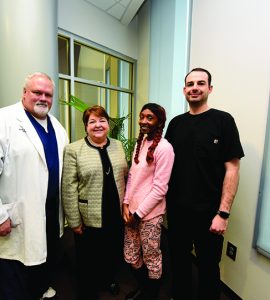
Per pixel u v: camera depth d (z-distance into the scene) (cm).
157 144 133
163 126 138
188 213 138
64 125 273
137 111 352
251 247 157
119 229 157
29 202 131
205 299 145
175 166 142
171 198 146
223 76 173
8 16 161
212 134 131
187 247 151
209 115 135
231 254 172
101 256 168
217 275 143
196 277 192
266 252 144
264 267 149
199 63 199
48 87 135
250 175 155
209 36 186
